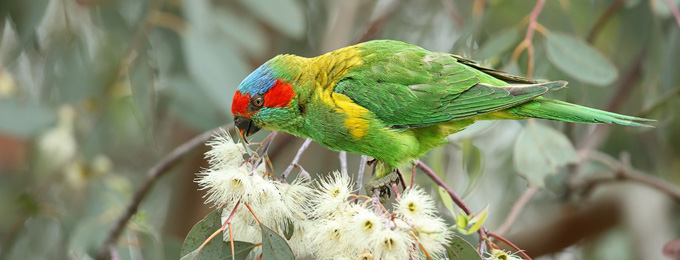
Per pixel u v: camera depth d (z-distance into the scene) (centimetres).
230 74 754
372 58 632
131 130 895
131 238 726
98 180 841
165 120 977
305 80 626
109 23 827
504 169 877
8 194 861
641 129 844
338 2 946
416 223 462
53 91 845
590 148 830
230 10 915
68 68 838
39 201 823
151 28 815
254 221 503
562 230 852
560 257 916
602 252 861
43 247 853
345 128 618
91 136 848
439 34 902
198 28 764
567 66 673
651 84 771
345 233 467
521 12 783
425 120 617
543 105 607
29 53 879
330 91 624
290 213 497
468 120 627
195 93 810
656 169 871
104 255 672
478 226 455
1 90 823
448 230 486
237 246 507
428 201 484
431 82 619
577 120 596
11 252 834
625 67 836
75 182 831
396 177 629
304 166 954
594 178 817
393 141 618
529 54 679
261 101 625
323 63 632
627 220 823
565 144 649
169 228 938
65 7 835
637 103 851
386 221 464
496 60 721
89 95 837
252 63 939
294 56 641
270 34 935
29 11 778
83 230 737
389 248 455
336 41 915
